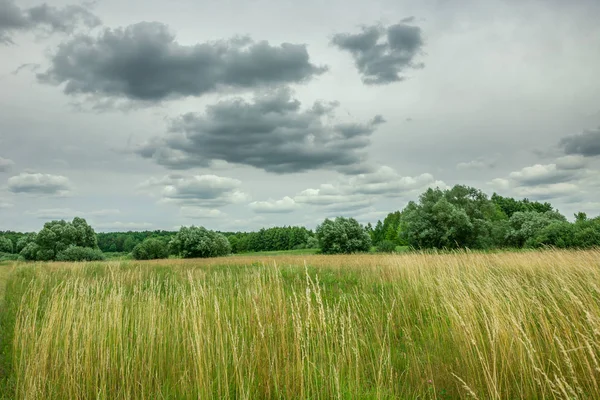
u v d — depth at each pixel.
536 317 5.23
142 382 4.21
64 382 4.22
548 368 4.03
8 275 17.09
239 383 3.90
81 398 4.16
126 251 123.69
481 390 3.77
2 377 5.04
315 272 15.22
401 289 9.24
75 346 4.57
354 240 67.44
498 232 50.97
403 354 5.33
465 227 49.41
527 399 3.69
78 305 6.01
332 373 4.01
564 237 32.06
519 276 8.87
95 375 4.32
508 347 4.28
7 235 93.88
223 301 6.38
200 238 68.06
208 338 4.50
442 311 6.52
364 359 5.16
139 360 4.68
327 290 10.35
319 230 71.12
